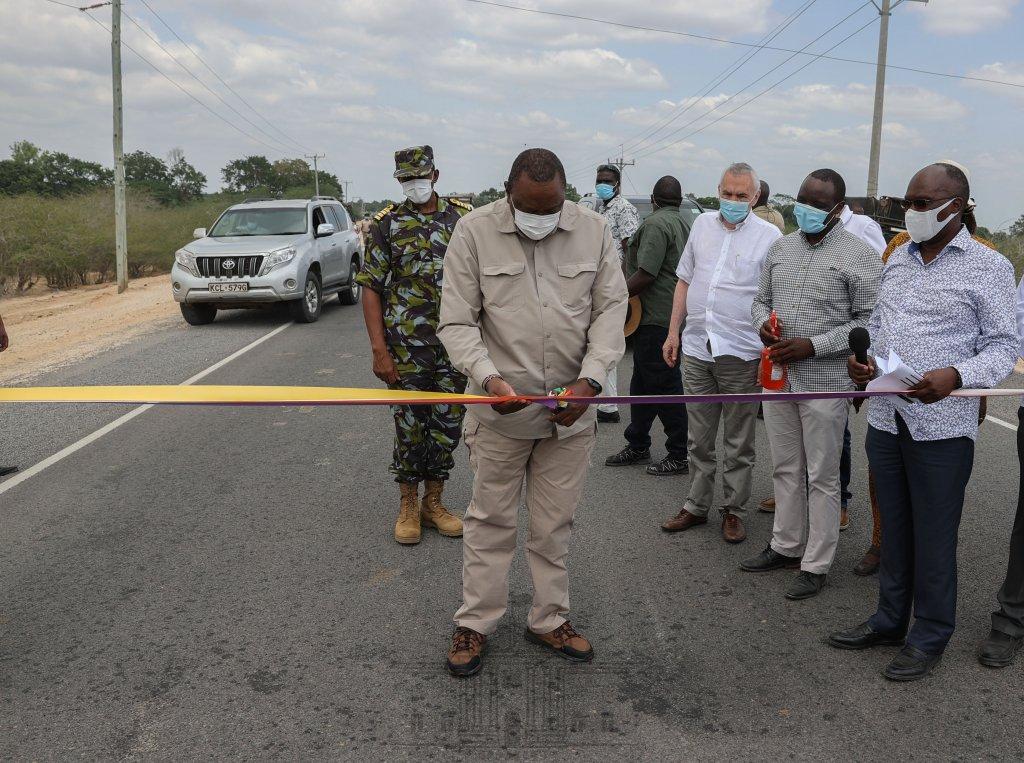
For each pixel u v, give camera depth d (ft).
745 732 8.94
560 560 10.45
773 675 10.07
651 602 12.07
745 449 13.97
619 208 23.11
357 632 11.23
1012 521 14.93
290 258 40.06
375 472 18.15
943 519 9.71
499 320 9.62
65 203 81.41
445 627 11.35
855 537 14.47
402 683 9.98
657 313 17.10
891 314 10.07
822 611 11.73
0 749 8.84
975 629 11.09
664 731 8.98
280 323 41.81
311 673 10.23
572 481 10.11
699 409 14.32
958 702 9.44
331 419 22.67
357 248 50.29
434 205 13.85
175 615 11.76
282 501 16.40
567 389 9.35
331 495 16.72
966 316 9.55
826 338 11.62
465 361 9.47
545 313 9.56
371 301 13.78
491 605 10.37
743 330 13.67
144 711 9.48
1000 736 8.82
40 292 76.79
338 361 31.04
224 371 29.53
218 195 158.40
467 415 10.20
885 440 10.09
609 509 15.88
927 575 9.86
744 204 13.52
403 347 13.84
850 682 9.89
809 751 8.62
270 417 23.00
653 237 16.70
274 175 355.97
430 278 13.61
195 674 10.24
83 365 31.60
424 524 15.06
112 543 14.40
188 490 17.12
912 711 9.29
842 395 9.71
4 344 17.95
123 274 66.54
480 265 9.61
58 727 9.21
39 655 10.74
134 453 19.83
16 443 20.88
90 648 10.89
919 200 9.40
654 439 20.85
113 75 64.54
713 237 14.10
